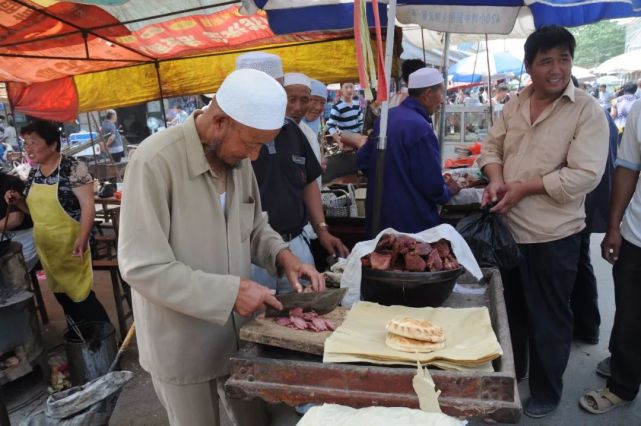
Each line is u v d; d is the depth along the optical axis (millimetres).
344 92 6727
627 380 2736
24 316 3117
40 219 3398
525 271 2574
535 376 2748
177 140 1605
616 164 2594
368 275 1770
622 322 2658
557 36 2201
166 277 1512
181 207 1618
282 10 3305
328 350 1407
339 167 4691
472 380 1248
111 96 5434
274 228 2633
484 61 9734
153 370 1788
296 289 1780
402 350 1398
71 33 3818
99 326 3414
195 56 5148
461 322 1593
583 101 2299
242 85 1468
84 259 3543
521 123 2463
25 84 5523
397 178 2893
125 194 1561
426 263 1761
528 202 2484
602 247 2742
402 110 2959
